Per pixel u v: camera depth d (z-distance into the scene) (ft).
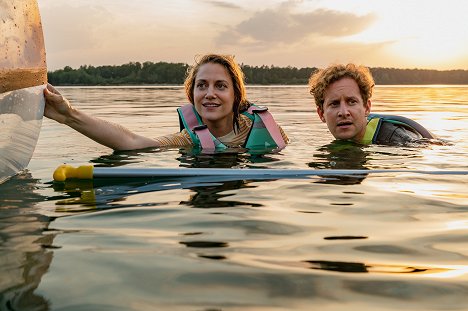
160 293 3.55
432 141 12.60
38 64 8.97
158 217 5.66
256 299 3.46
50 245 4.63
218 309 3.30
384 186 7.31
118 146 11.46
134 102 36.88
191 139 12.54
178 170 8.29
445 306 3.36
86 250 4.49
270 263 4.16
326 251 4.47
